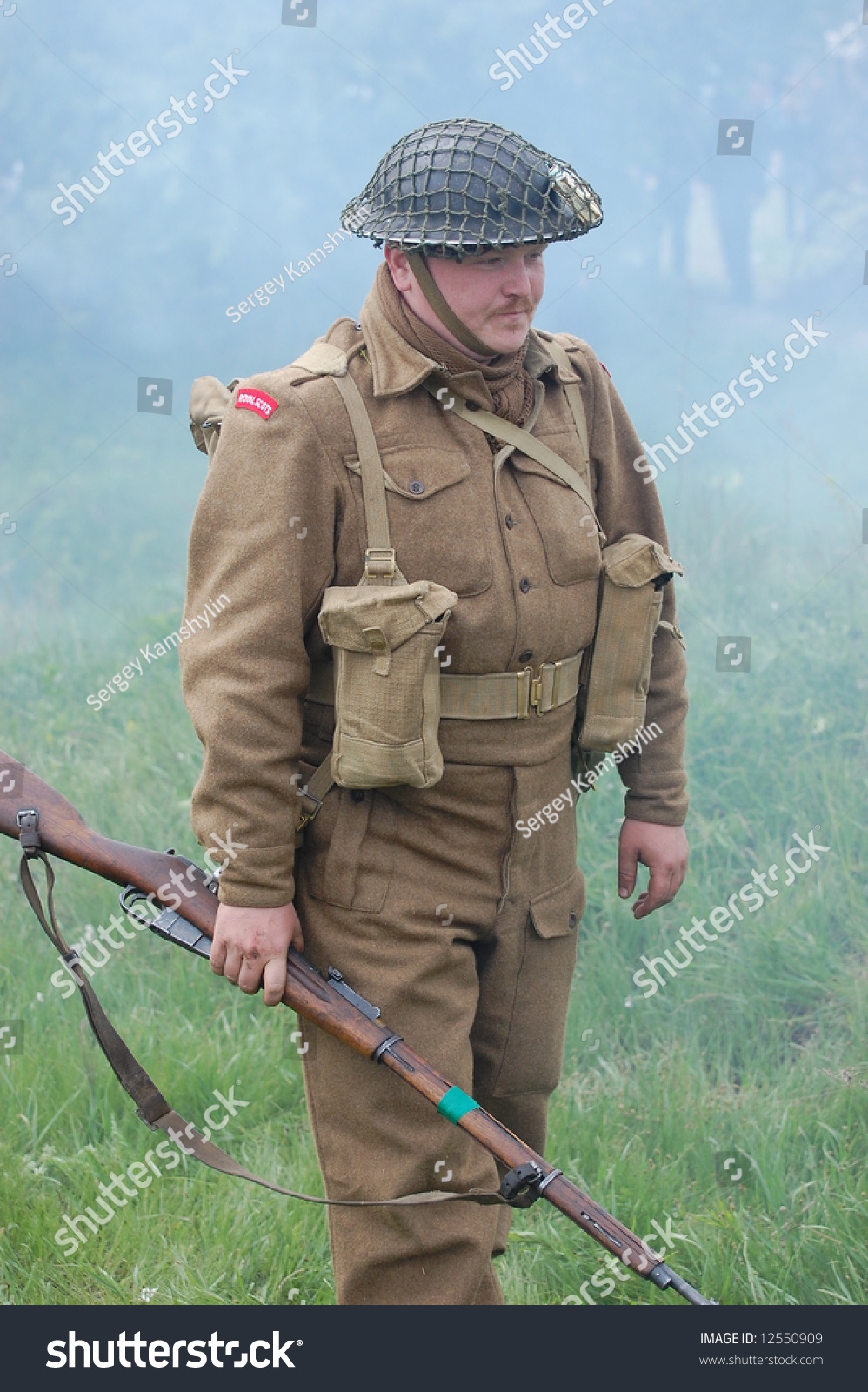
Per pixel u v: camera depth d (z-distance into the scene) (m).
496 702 5.07
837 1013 7.54
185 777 9.36
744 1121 6.75
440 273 4.76
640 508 5.81
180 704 10.20
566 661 5.34
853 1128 6.70
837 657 10.00
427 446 4.93
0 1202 6.34
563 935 5.54
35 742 9.94
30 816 5.10
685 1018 7.62
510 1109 5.66
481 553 4.94
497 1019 5.45
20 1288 5.98
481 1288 5.16
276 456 4.79
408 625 4.66
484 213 4.68
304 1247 6.18
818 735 9.38
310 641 5.05
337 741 4.85
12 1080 7.01
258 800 4.80
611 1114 6.92
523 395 5.21
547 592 5.13
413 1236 5.00
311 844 5.13
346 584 4.92
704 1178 6.52
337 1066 5.08
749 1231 6.13
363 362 5.02
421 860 5.08
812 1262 5.97
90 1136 6.85
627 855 5.96
